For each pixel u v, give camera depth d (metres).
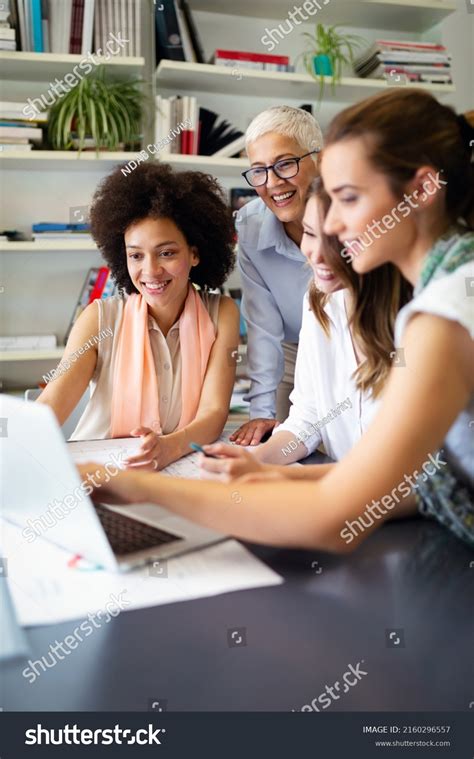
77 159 2.60
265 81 2.76
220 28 2.91
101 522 0.84
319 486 0.78
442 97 3.09
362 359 1.24
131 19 2.60
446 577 0.72
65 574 0.73
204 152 2.77
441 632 0.61
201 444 1.40
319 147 1.77
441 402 0.74
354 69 2.96
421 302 0.76
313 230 1.13
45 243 2.62
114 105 2.58
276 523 0.78
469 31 3.13
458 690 0.53
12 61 2.52
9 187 2.83
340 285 1.15
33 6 2.49
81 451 1.31
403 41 3.12
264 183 1.77
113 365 1.57
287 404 2.03
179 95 2.89
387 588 0.69
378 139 0.79
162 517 0.86
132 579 0.72
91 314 1.59
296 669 0.56
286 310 1.96
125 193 1.54
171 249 1.55
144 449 1.23
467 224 0.85
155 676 0.55
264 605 0.66
